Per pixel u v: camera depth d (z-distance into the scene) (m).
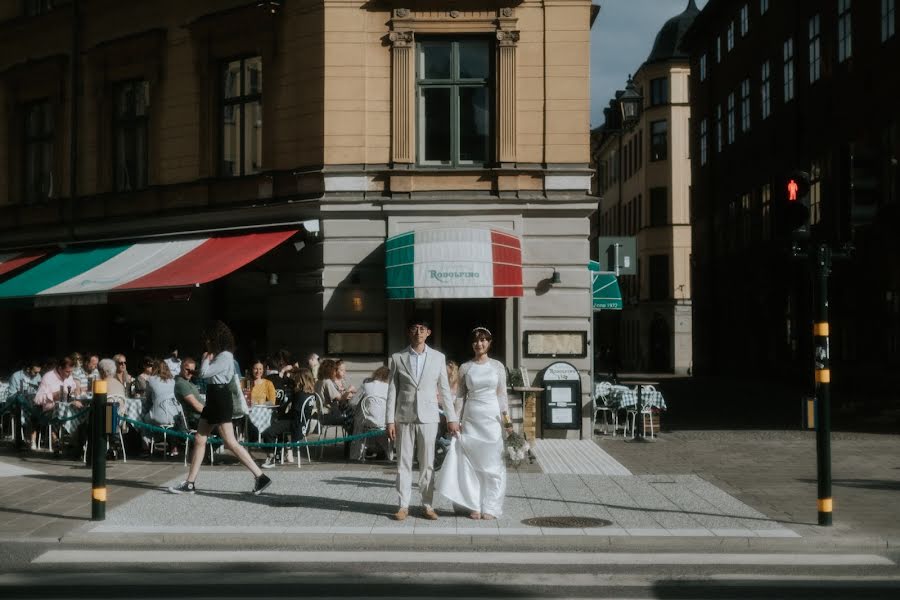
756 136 41.75
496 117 20.38
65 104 25.62
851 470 15.58
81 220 25.05
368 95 20.53
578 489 13.59
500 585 8.55
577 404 19.94
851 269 30.12
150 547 10.27
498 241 19.44
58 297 21.45
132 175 24.53
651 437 20.03
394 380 11.55
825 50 32.81
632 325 69.81
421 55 20.70
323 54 20.61
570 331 20.06
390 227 20.36
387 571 9.13
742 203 44.38
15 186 26.62
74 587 8.43
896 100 27.16
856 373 29.80
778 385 39.00
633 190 70.25
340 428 19.77
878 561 9.57
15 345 26.86
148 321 24.19
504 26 20.27
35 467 16.11
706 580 8.76
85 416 16.81
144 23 24.03
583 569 9.23
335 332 20.38
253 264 21.53
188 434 16.11
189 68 23.14
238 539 10.35
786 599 8.07
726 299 47.50
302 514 11.67
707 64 50.47
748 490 13.53
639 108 21.72
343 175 20.47
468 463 11.47
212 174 22.81
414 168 20.39
